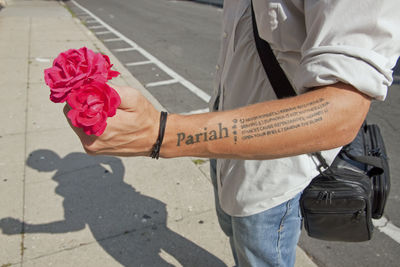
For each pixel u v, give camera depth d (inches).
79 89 26.1
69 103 25.6
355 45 27.6
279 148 29.5
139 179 109.7
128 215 94.7
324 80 28.0
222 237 88.2
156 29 402.6
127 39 339.6
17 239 85.5
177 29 406.6
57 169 113.6
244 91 43.4
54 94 26.4
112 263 80.0
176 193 103.8
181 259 81.7
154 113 30.1
